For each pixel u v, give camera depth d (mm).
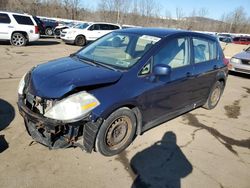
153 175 3320
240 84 8883
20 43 13742
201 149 4047
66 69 3543
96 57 4090
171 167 3516
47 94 3104
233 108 6121
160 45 3959
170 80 4059
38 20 21078
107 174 3248
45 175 3115
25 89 3545
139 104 3611
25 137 3844
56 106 3055
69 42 17078
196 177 3365
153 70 3754
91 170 3283
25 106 3355
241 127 5039
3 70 7867
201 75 4820
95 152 3631
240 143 4379
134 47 4020
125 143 3711
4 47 12797
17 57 10289
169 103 4254
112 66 3719
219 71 5441
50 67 3682
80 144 3369
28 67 8562
